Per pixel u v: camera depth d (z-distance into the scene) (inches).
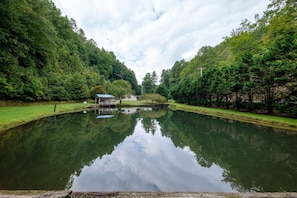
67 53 1808.6
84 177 165.0
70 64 1787.6
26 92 761.0
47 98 952.9
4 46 615.5
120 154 241.4
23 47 695.1
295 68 422.0
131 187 149.4
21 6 621.0
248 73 614.5
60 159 207.3
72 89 1245.7
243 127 420.8
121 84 2193.7
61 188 140.9
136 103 1469.0
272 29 754.2
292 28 629.9
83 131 382.3
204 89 1067.9
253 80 582.9
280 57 488.7
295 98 448.1
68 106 909.2
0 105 627.8
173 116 724.7
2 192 87.9
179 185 154.4
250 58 647.8
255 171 179.2
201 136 354.0
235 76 686.5
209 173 180.1
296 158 215.2
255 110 626.5
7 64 629.0
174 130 424.2
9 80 675.4
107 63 3004.4
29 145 257.4
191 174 178.4
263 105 576.1
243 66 652.1
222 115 663.8
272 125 423.2
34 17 816.9
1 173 163.2
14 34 697.0
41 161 196.7
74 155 225.5
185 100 1414.9
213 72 1004.6
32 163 189.8
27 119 439.8
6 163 187.5
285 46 470.3
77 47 2399.1
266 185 149.3
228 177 169.0
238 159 216.2
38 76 951.6
